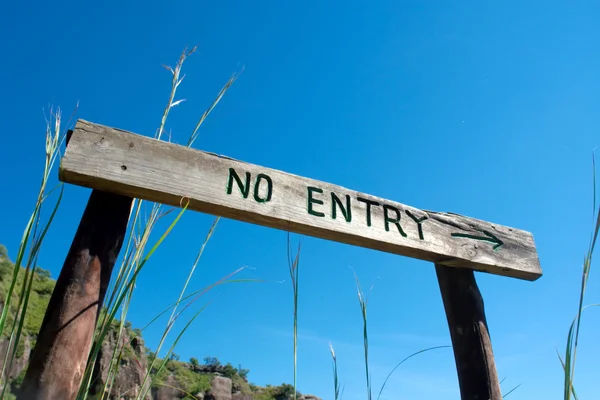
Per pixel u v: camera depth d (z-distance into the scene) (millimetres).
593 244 1488
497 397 2607
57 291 1929
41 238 1658
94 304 1965
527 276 3135
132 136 2348
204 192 2363
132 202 2320
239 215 2449
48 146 1814
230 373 57219
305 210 2576
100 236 2123
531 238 3252
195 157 2445
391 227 2779
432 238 2877
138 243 2113
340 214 2664
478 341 2777
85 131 2262
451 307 2947
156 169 2314
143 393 1930
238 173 2512
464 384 2725
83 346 1856
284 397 53688
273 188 2559
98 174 2170
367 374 2301
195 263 2242
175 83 2529
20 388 1672
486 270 3061
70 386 1754
